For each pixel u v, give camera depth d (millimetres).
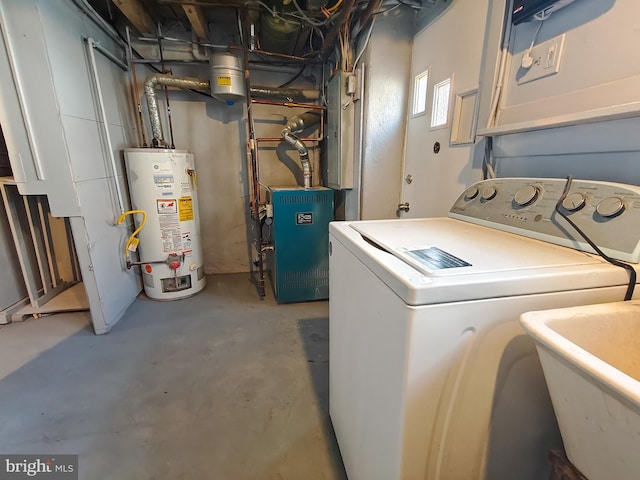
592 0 880
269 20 2018
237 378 1611
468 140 1419
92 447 1215
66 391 1510
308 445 1234
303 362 1742
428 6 1719
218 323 2168
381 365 700
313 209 2387
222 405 1431
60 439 1246
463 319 584
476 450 685
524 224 917
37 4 1532
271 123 2904
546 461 732
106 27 2137
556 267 638
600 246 704
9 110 1627
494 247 786
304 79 2842
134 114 2617
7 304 2170
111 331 2057
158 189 2311
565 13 965
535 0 983
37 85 1624
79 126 1854
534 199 925
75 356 1788
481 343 607
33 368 1679
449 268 628
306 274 2473
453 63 1519
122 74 2463
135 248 2359
